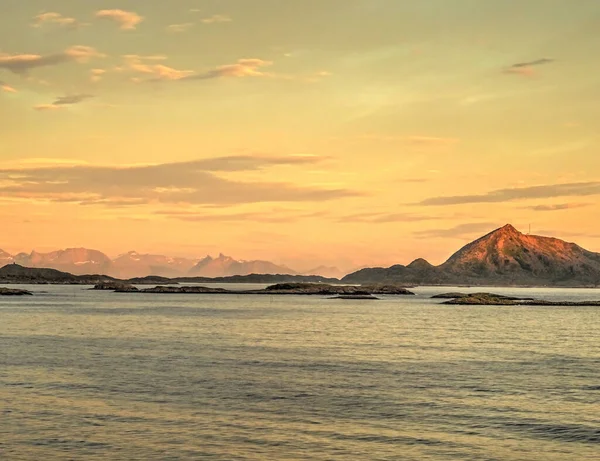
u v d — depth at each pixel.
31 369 52.59
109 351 66.19
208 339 81.12
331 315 142.75
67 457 28.75
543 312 166.62
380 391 43.88
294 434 32.56
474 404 39.91
